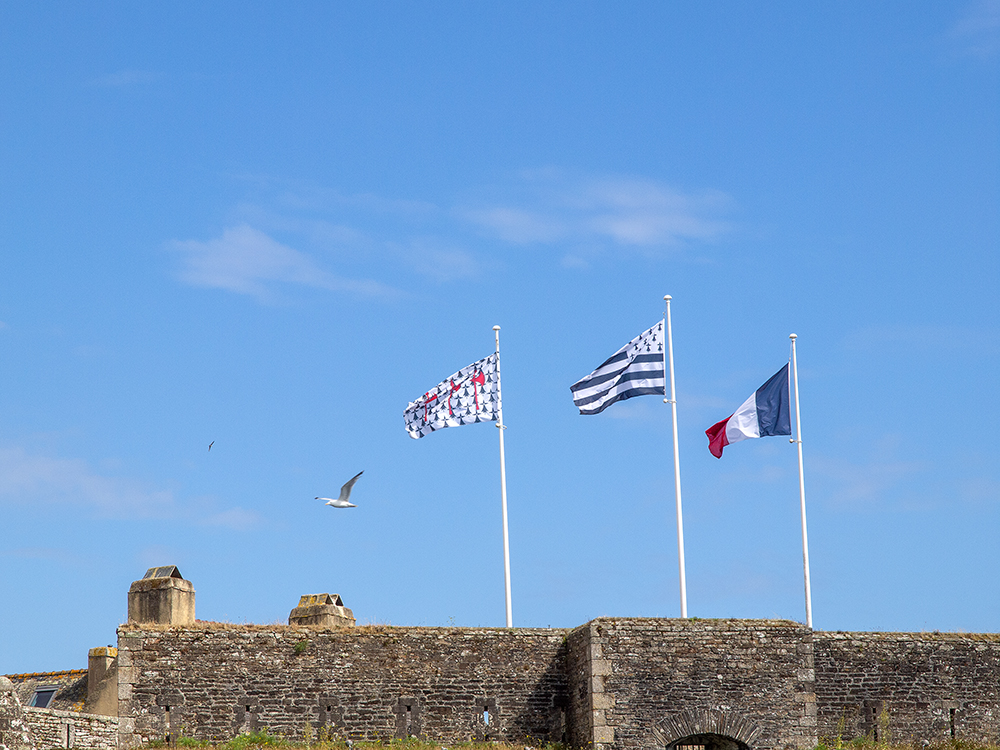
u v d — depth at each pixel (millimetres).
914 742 42938
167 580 45469
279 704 41719
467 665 42656
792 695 40875
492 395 48062
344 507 42906
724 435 46562
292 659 42062
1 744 38094
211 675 41594
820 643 43500
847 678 43281
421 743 41594
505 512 46750
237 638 42000
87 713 43094
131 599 45531
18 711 38906
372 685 42219
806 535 45719
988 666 43875
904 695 43344
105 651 46031
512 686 42656
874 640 43750
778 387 46719
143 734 40906
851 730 42875
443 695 42375
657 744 40188
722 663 40906
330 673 42125
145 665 41375
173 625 41844
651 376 46281
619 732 40188
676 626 41094
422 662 42562
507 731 42312
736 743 40938
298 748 40469
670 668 40719
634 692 40500
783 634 41250
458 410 47969
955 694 43562
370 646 42469
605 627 40875
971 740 42938
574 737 41875
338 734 41750
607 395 46281
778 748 40469
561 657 42969
